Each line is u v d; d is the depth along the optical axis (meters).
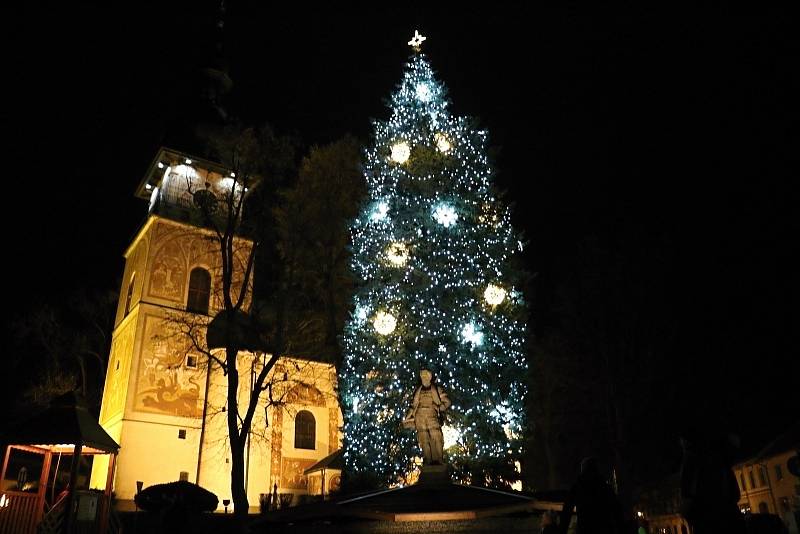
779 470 38.72
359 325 28.36
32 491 29.47
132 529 29.83
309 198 35.22
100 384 45.03
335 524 12.75
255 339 36.53
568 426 40.94
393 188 28.91
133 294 42.34
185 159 43.88
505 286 27.73
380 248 28.09
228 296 28.70
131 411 36.75
